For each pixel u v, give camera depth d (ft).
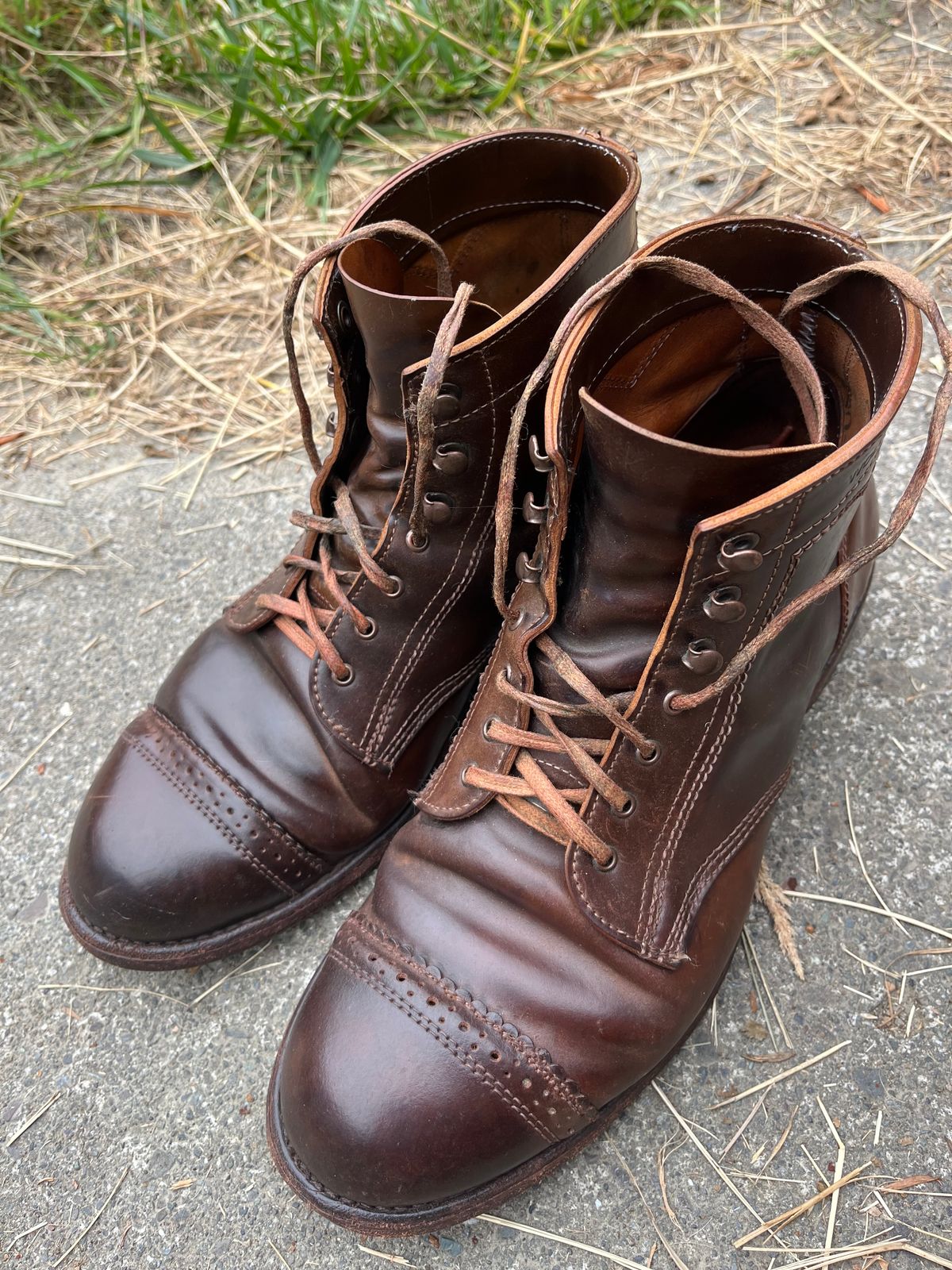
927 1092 1.27
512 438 1.12
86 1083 1.40
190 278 2.62
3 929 1.56
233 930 1.41
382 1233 1.16
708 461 1.00
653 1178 1.25
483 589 1.41
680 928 1.20
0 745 1.79
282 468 2.19
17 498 2.19
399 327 1.20
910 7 2.86
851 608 1.44
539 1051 1.13
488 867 1.21
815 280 1.12
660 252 1.14
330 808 1.40
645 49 2.98
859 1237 1.19
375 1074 1.13
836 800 1.52
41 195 2.86
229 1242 1.26
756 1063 1.32
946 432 1.94
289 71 2.94
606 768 1.17
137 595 1.99
